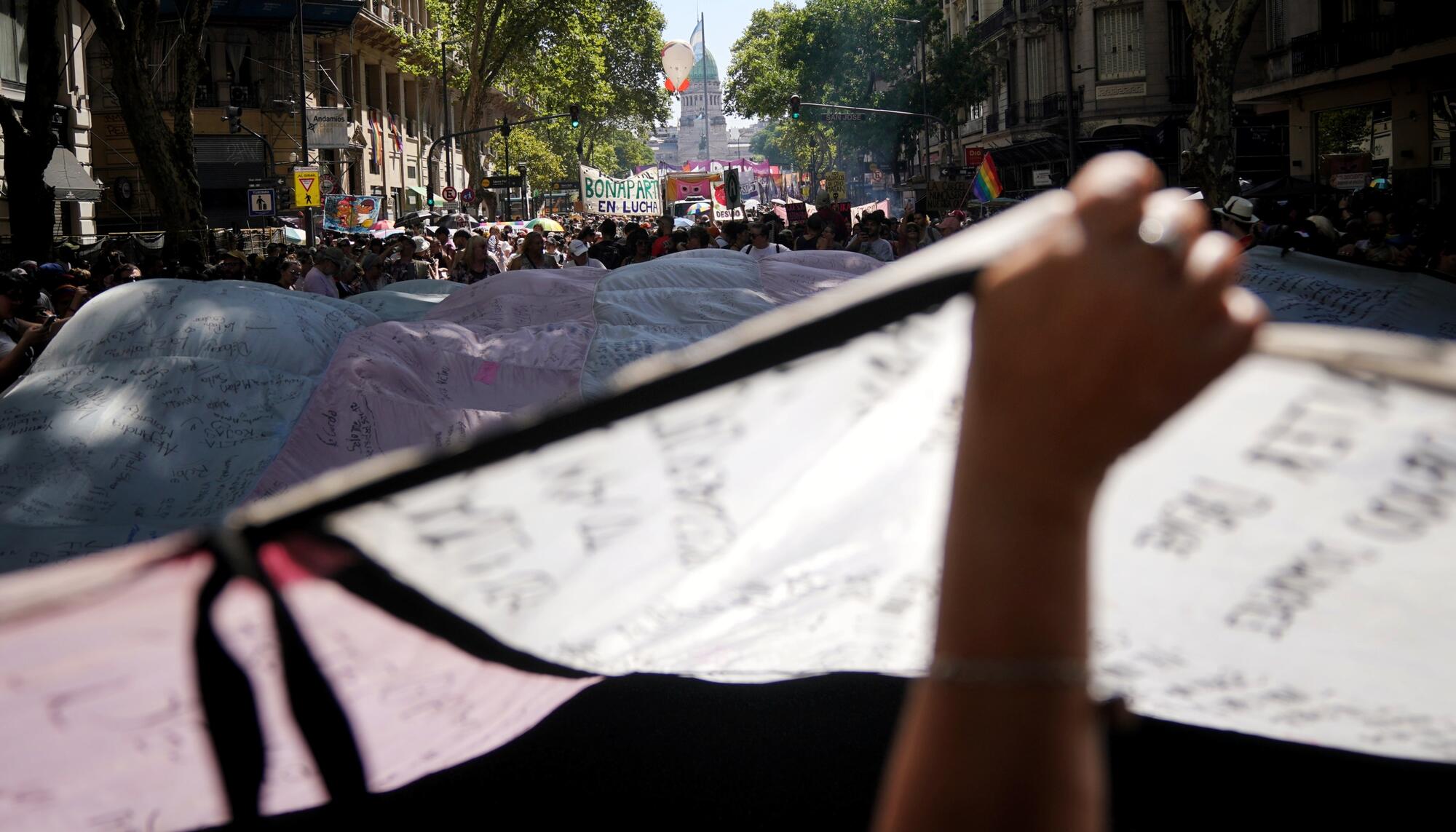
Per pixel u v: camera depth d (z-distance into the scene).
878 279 0.91
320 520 1.04
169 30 47.12
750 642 1.86
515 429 1.00
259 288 6.90
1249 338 0.68
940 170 59.62
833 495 1.30
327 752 1.41
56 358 6.43
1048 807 0.75
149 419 6.05
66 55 34.12
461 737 1.84
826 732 4.42
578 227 57.09
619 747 4.32
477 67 62.50
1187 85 48.62
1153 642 1.55
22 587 1.00
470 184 63.47
